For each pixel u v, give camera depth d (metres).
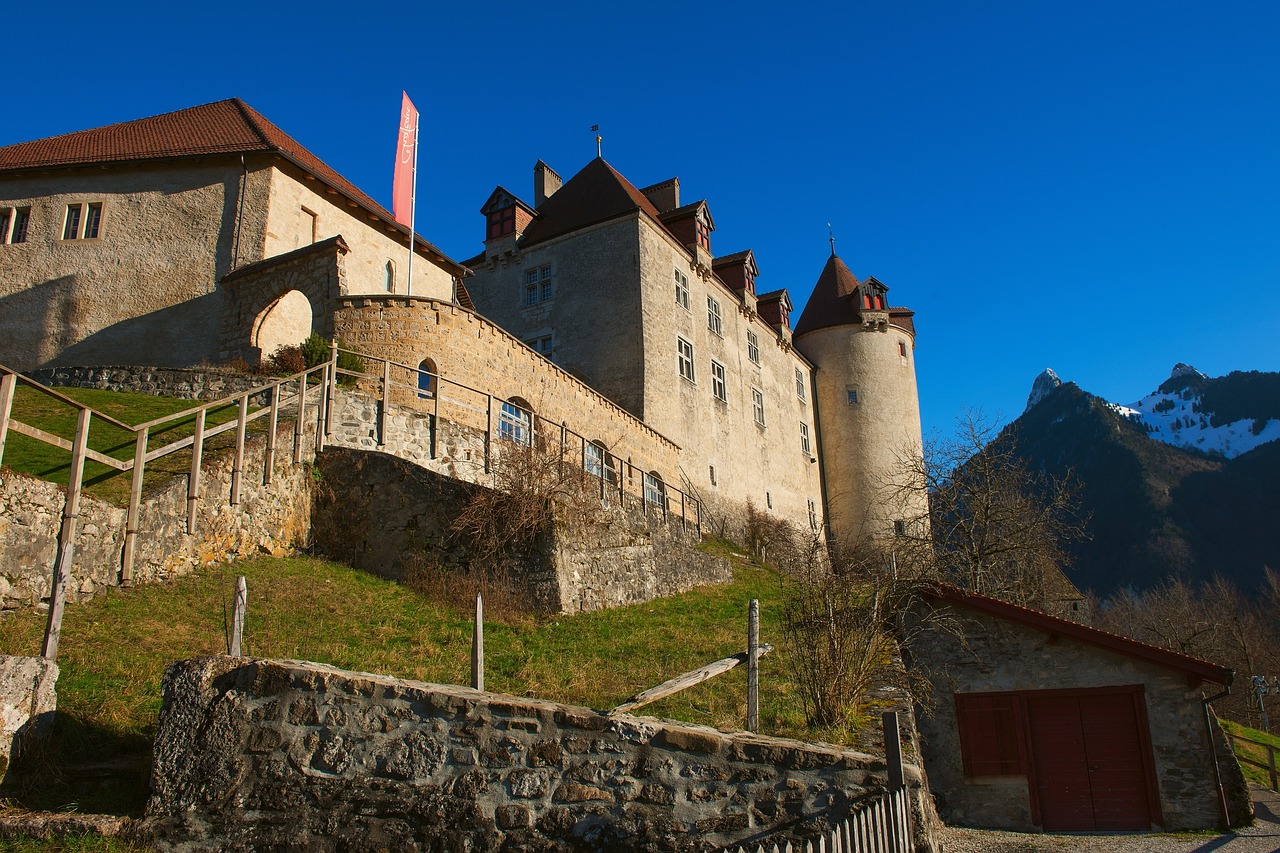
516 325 33.53
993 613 14.59
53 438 9.40
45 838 6.41
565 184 36.09
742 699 10.23
